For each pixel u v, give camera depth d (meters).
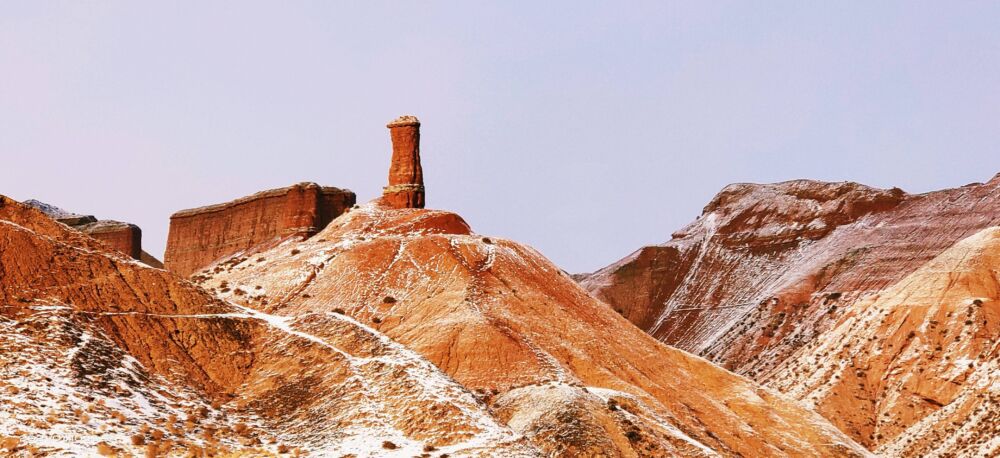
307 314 162.62
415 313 178.12
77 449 114.75
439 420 133.12
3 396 121.38
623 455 149.00
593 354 181.50
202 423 132.50
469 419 133.38
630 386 174.00
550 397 155.75
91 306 148.62
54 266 151.12
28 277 147.75
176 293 157.12
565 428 149.38
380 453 126.62
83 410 124.25
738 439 179.50
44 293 146.88
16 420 117.50
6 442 112.00
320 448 129.75
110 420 124.19
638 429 154.50
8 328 135.62
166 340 148.50
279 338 154.25
